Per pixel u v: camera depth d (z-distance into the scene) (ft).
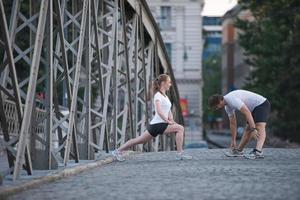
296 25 230.07
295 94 231.91
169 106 79.20
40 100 64.23
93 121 92.43
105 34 93.40
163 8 397.80
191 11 398.21
